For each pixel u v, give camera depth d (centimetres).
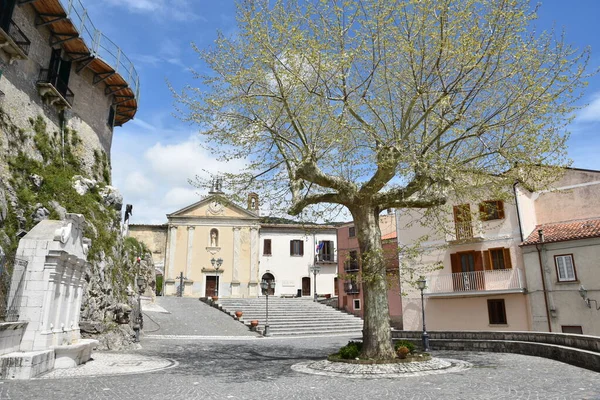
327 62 1170
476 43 1073
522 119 1147
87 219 1936
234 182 1378
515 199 2470
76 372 1103
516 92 1171
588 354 1162
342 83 1217
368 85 1231
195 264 4997
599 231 2145
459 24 1113
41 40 2031
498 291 2417
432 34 1098
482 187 1460
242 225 5181
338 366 1187
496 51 1098
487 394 824
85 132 2377
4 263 1216
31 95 1942
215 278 5019
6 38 1700
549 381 962
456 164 1207
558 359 1348
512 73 1129
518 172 1302
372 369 1117
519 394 820
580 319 2145
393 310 3372
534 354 1484
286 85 1309
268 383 976
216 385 948
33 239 1171
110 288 1911
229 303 3612
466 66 1087
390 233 3712
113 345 1719
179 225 5081
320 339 2452
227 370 1193
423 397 805
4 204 1455
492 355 1511
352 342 1359
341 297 3950
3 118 1720
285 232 5288
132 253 2473
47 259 1162
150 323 2656
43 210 1688
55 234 1171
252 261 5091
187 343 2061
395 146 1162
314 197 1374
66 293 1275
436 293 2619
